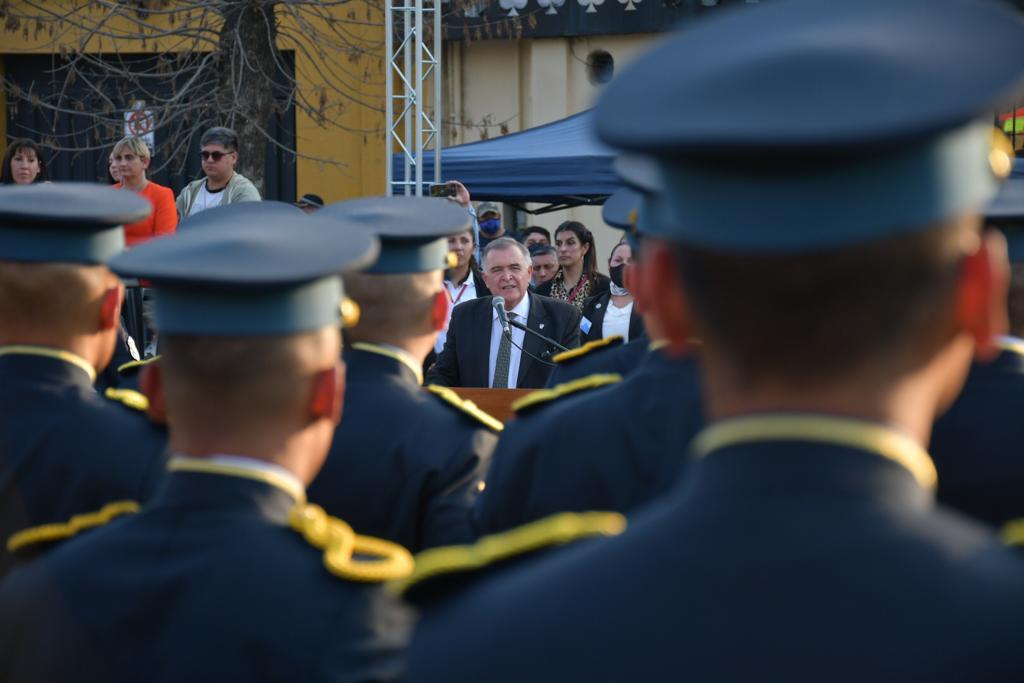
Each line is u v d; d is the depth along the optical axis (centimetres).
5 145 3247
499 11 2958
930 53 213
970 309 225
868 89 209
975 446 466
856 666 209
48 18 2823
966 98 204
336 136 3105
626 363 645
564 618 229
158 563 358
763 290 217
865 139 202
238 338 363
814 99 210
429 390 583
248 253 378
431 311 573
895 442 226
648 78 229
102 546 363
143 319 1398
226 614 349
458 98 3064
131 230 1588
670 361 480
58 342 525
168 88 3138
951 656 207
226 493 364
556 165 2250
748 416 229
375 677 344
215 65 2812
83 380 530
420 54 2292
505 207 2961
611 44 3005
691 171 218
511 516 494
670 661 217
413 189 2314
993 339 227
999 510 463
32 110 3234
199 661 345
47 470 508
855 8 231
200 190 1777
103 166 3228
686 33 239
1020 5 1864
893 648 209
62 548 367
